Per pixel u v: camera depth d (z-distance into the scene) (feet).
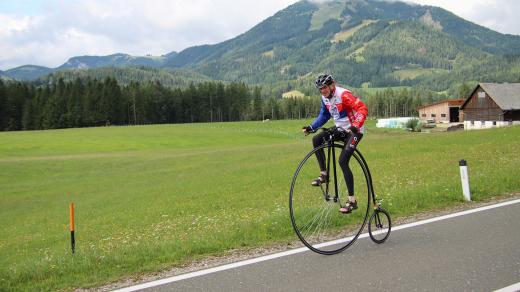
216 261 21.39
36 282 19.74
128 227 63.00
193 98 582.76
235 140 295.28
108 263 21.75
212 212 63.46
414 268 19.25
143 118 524.11
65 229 71.67
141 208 79.20
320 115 22.56
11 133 337.52
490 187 38.83
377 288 17.15
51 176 152.56
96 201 98.68
